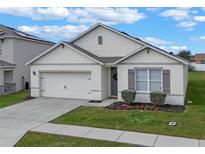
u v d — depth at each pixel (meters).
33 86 18.47
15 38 22.69
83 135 8.72
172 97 14.41
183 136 8.43
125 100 14.81
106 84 17.55
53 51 17.78
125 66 15.55
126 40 18.02
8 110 13.44
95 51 18.88
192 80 31.58
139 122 10.38
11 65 22.06
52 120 11.06
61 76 17.86
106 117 11.39
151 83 14.92
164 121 10.48
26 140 8.19
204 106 14.02
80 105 14.80
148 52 14.84
